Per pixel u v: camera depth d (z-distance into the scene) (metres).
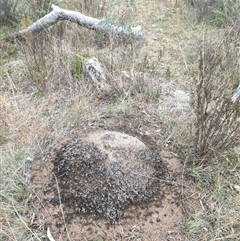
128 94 2.24
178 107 2.18
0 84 2.32
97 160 1.64
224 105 1.73
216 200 1.68
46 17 2.66
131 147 1.72
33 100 2.21
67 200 1.60
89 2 3.03
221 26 2.94
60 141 1.90
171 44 2.81
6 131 1.99
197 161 1.83
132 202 1.59
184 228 1.56
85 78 2.35
